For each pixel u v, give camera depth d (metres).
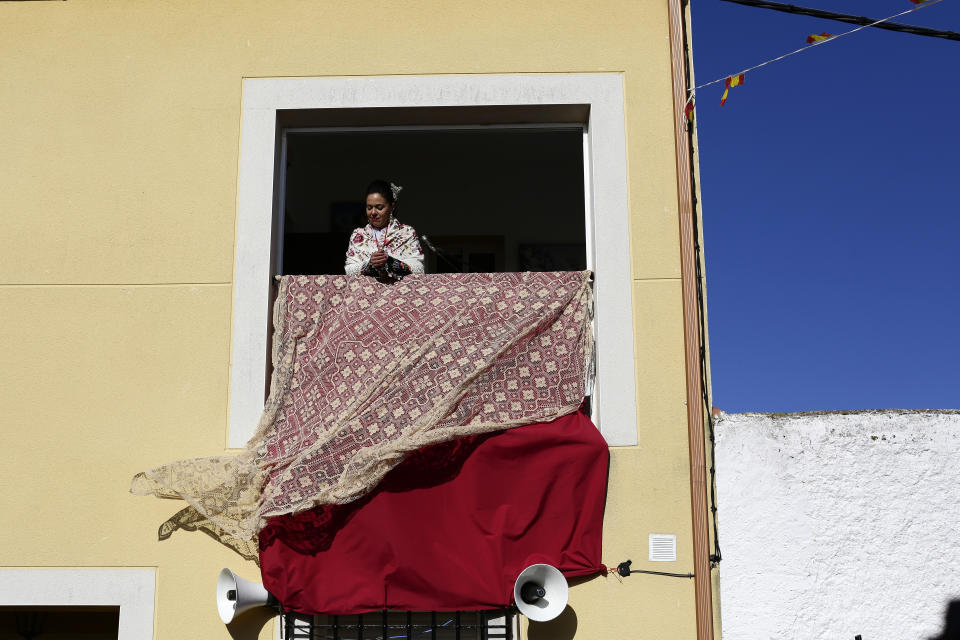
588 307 5.96
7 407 5.84
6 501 5.71
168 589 5.58
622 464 5.68
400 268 6.04
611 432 5.73
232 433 5.77
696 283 5.88
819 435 5.72
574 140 8.58
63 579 5.59
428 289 5.99
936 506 5.60
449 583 5.29
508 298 5.93
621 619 5.47
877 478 5.65
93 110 6.25
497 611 5.41
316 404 5.69
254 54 6.28
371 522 5.36
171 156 6.17
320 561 5.34
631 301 5.91
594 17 6.29
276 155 6.26
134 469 5.74
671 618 5.48
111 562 5.62
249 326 5.92
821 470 5.68
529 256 9.76
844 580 5.54
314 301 5.96
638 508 5.62
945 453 5.66
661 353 5.84
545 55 6.23
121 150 6.19
